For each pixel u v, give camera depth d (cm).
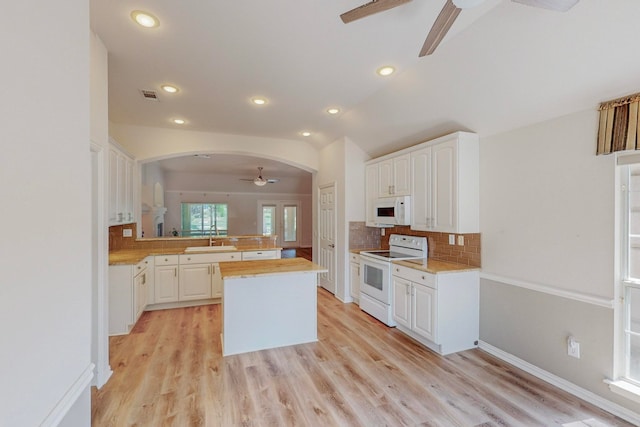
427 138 358
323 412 206
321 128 450
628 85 189
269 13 192
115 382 240
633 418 193
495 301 288
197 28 207
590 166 215
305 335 319
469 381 244
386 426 192
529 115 249
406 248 403
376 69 268
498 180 284
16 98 86
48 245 101
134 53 239
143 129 439
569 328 229
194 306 445
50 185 103
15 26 86
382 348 306
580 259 222
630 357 203
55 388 104
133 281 342
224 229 1070
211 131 466
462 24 204
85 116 129
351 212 466
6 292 81
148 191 639
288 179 1024
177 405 212
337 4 184
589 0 161
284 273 291
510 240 274
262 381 244
